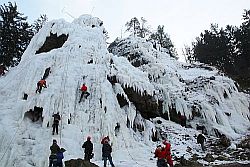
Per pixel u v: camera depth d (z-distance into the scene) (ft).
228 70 157.58
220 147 70.03
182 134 76.64
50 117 58.44
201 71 116.37
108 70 71.97
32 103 60.49
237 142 74.33
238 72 149.07
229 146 70.08
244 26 163.12
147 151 62.23
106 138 52.60
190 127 83.15
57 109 59.62
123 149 60.39
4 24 108.47
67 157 51.34
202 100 88.89
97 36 85.61
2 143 53.62
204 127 82.53
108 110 62.28
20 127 57.31
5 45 106.32
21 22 113.29
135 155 58.75
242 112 94.68
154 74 94.22
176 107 84.58
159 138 73.05
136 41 110.83
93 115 61.21
